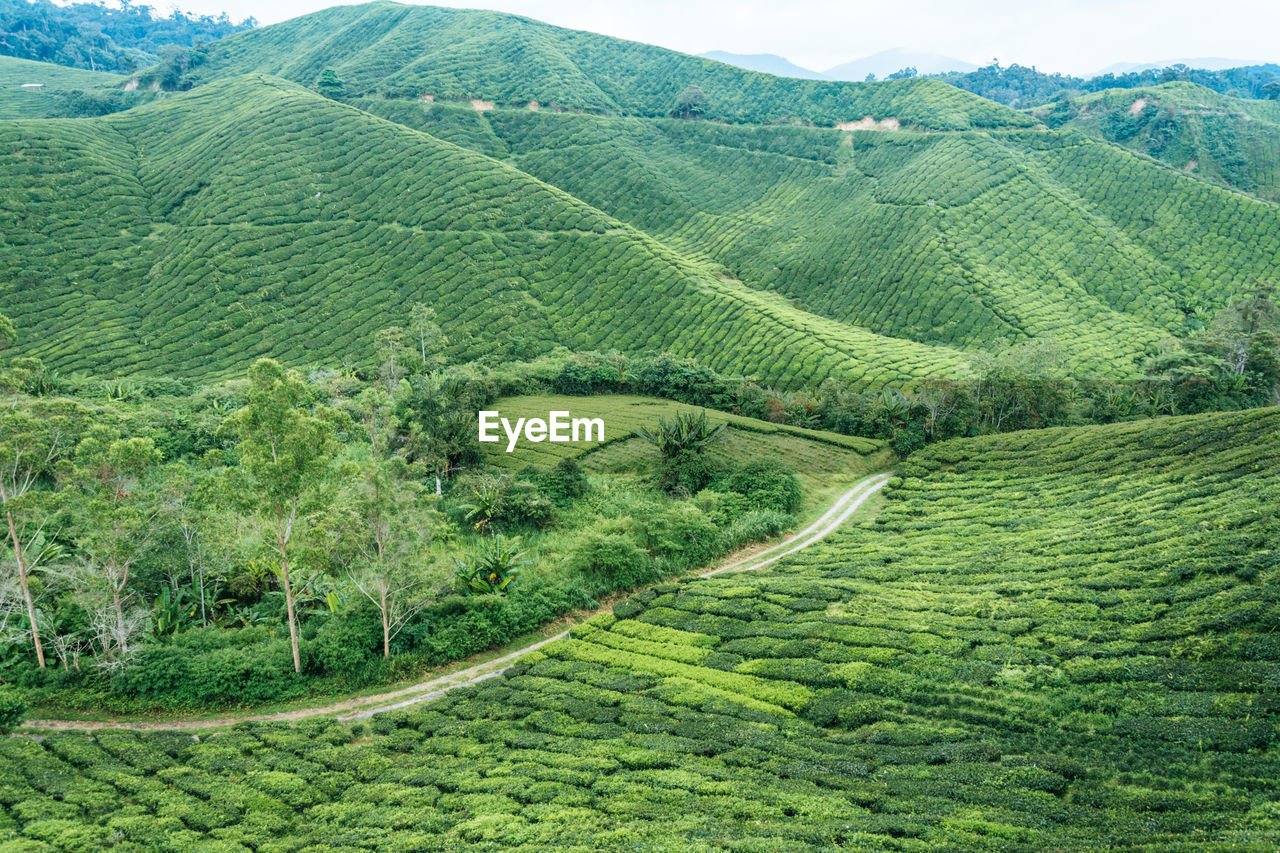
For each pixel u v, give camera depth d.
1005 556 43.12
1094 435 60.91
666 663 36.25
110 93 187.62
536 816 23.69
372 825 24.41
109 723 35.22
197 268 108.25
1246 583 32.66
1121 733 25.44
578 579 46.62
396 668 38.62
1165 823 20.06
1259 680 26.05
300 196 123.38
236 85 163.50
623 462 65.69
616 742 29.16
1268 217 133.88
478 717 33.06
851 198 150.88
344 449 62.91
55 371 88.00
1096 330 112.69
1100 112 184.38
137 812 25.36
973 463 62.81
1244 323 89.81
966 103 172.88
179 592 42.56
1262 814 19.83
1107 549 40.69
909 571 43.34
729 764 26.83
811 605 39.78
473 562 44.84
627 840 21.31
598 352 98.81
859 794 23.62
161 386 84.81
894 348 103.06
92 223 116.06
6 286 100.75
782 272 136.12
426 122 168.12
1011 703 28.58
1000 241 130.50
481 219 121.31
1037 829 20.52
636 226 151.62
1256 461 47.12
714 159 175.00
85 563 39.38
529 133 171.25
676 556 50.47
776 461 63.00
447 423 62.72
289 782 27.58
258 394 34.94
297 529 38.34
